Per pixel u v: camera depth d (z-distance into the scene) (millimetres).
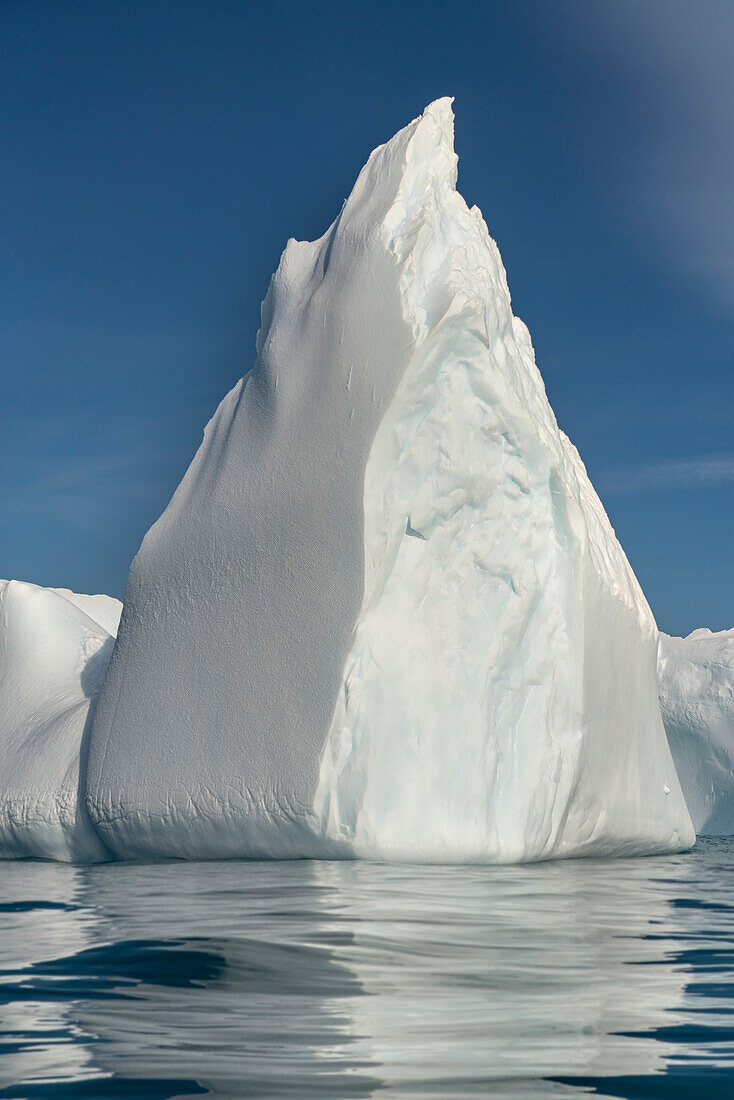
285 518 11641
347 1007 4703
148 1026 4410
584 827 12961
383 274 11875
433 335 11102
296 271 13414
